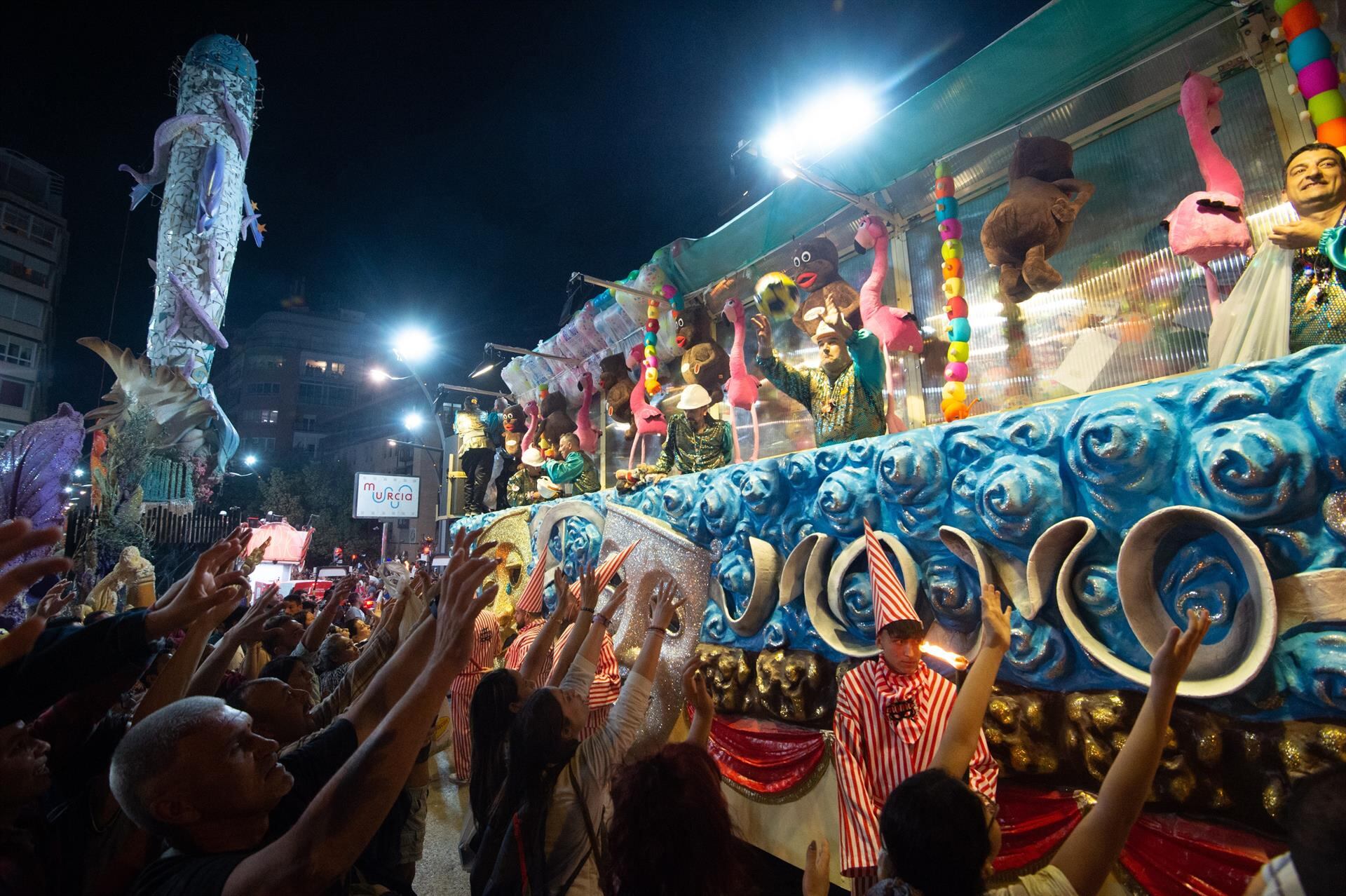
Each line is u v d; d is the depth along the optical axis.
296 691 2.62
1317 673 2.08
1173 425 2.47
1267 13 3.27
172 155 18.80
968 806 1.46
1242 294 2.87
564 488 7.87
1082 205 3.62
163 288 18.30
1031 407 2.95
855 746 2.73
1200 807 2.35
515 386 9.79
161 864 1.48
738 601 4.28
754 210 5.53
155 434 14.22
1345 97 2.95
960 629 3.13
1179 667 1.76
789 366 4.67
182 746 1.49
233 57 19.53
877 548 3.04
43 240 37.12
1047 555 2.71
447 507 11.64
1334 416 2.10
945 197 3.96
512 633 7.28
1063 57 3.70
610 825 1.69
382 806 1.40
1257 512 2.22
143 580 8.86
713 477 4.61
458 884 4.44
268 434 54.09
